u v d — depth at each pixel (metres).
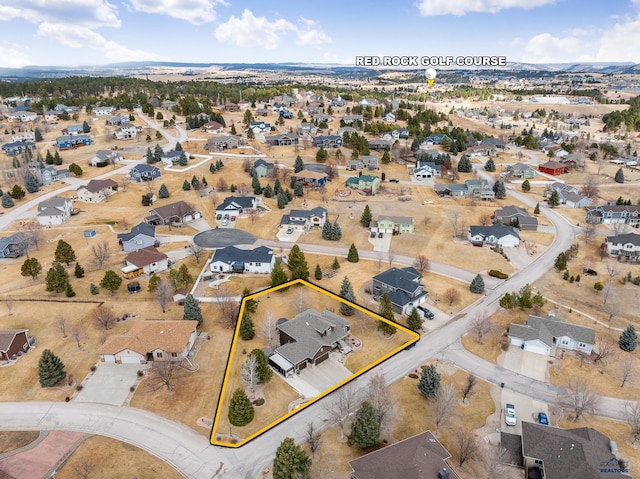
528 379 54.38
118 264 82.06
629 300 73.19
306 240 95.44
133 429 45.91
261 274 79.44
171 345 55.59
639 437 45.47
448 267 84.00
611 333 64.44
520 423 47.31
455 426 46.78
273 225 102.44
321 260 85.94
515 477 40.84
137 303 69.06
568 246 93.69
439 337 62.34
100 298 70.38
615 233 97.94
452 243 93.81
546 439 41.97
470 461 42.53
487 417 48.28
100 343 59.31
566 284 78.06
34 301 69.25
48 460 42.03
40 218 101.69
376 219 105.44
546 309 70.06
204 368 54.62
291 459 38.03
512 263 85.88
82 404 49.09
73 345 59.00
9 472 40.62
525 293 69.06
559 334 60.56
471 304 71.06
